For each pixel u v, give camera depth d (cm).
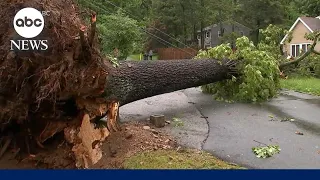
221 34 3609
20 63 383
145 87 552
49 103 412
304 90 958
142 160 414
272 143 495
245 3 3500
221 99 802
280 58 1103
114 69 488
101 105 446
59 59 385
